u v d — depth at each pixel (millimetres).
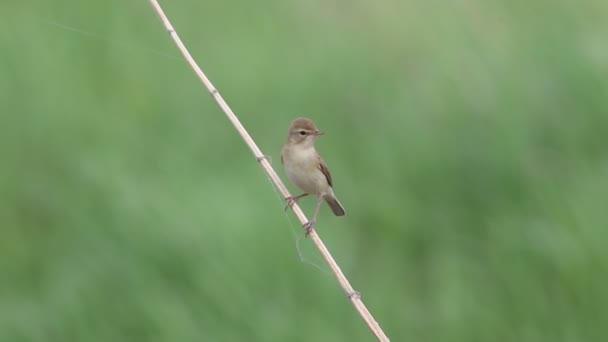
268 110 14469
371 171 13547
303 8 17172
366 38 16375
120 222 12039
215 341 10844
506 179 13133
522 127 13531
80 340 11344
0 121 14273
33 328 11609
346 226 12859
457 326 11164
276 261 11570
